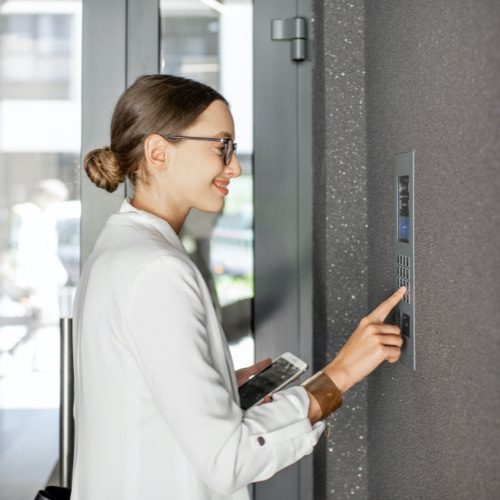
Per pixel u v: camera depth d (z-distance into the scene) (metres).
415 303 1.30
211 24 2.09
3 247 2.09
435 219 1.15
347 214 1.93
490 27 0.87
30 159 2.07
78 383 1.29
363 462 1.95
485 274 0.90
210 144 1.25
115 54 2.07
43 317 2.10
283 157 2.10
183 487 1.17
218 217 2.11
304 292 2.10
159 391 1.10
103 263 1.20
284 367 1.37
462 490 1.03
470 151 0.95
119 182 1.31
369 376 1.87
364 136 1.92
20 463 2.10
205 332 1.15
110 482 1.19
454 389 1.06
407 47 1.33
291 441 1.15
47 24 2.07
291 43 2.09
